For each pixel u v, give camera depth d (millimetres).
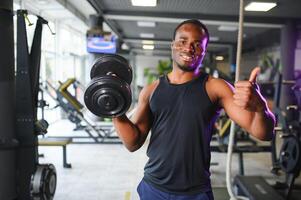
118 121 1392
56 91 6598
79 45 11305
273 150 4406
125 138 1398
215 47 14281
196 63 1340
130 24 8859
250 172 4660
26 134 2660
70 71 10141
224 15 7199
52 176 2777
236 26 8328
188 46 1314
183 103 1303
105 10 6957
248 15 7367
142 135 1460
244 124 1220
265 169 4816
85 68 10367
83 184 3908
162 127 1342
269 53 12430
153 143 1381
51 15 7484
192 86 1321
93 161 5012
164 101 1337
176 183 1320
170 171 1322
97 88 1269
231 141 2076
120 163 4906
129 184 3930
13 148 2611
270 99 8516
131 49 15891
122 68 1400
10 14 2590
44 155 5359
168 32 10344
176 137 1307
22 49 2607
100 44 7203
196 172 1306
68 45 9797
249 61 14352
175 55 1354
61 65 9023
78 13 7559
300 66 8211
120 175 4293
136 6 6539
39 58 2793
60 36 8781
